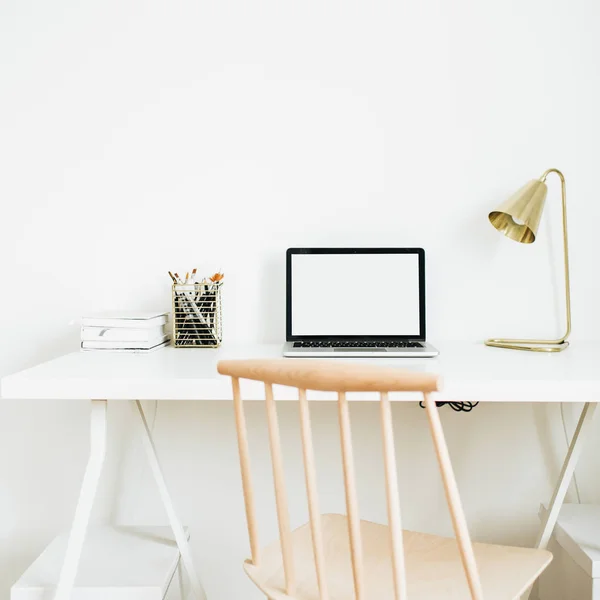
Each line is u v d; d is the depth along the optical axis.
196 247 1.69
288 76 1.66
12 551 1.75
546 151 1.65
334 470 1.72
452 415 1.71
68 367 1.29
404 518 1.72
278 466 0.94
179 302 1.58
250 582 1.73
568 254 1.66
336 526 1.25
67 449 1.74
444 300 1.67
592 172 1.64
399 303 1.56
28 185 1.69
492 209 1.66
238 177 1.67
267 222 1.68
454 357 1.40
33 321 1.70
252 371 0.92
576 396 1.12
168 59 1.67
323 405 1.71
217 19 1.67
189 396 1.17
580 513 1.54
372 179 1.66
